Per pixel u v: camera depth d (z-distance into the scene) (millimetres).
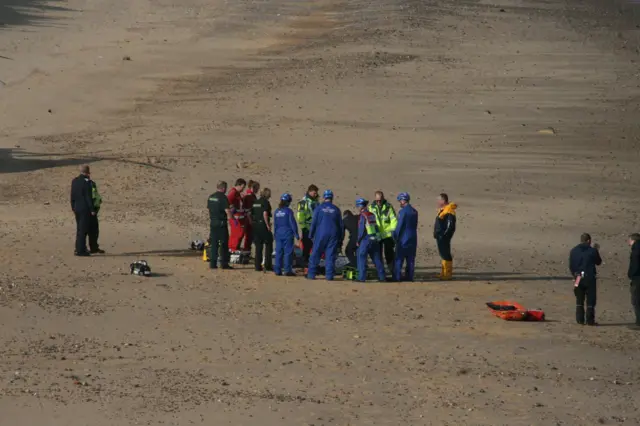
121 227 108812
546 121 179000
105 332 64938
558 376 60031
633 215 127812
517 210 127812
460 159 153000
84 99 196875
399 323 71562
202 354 60875
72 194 91062
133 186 132625
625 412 53156
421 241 109375
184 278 83688
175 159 148125
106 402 49906
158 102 192250
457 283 87562
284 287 82188
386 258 89938
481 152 157750
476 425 49625
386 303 77875
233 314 72000
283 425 47938
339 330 68750
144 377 54969
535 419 51094
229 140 160500
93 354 59531
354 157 151500
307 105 185000
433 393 55000
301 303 76562
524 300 81938
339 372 58375
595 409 53500
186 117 178000
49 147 158000
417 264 97500
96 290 76938
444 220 88312
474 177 143500
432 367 60594
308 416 49531
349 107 183875
